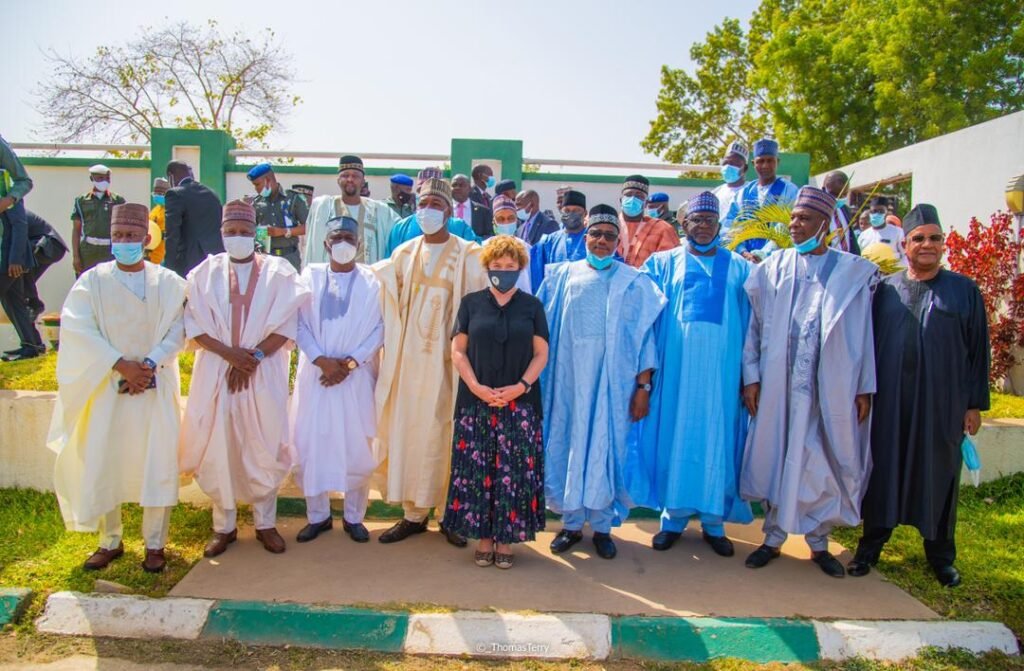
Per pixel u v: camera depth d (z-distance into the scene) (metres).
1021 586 4.34
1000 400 6.91
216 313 4.46
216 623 3.88
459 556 4.64
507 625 3.81
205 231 6.38
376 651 3.75
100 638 3.85
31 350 7.05
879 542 4.54
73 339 4.21
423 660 3.70
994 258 7.54
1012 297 7.45
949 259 8.03
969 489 5.89
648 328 4.61
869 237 8.37
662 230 5.86
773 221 5.30
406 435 4.76
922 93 19.55
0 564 4.44
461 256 4.84
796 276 4.53
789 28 22.42
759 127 26.52
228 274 4.55
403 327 4.81
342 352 4.73
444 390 4.75
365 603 4.00
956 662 3.71
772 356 4.52
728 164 7.12
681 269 4.79
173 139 10.42
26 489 5.62
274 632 3.83
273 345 4.55
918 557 4.73
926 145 9.92
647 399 4.70
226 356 4.43
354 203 6.66
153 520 4.33
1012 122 8.34
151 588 4.18
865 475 4.48
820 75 21.23
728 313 4.68
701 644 3.77
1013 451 5.96
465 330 4.45
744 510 4.84
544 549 4.80
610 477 4.54
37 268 7.44
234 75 22.00
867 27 21.34
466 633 3.78
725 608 4.05
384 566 4.48
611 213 4.65
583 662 3.70
